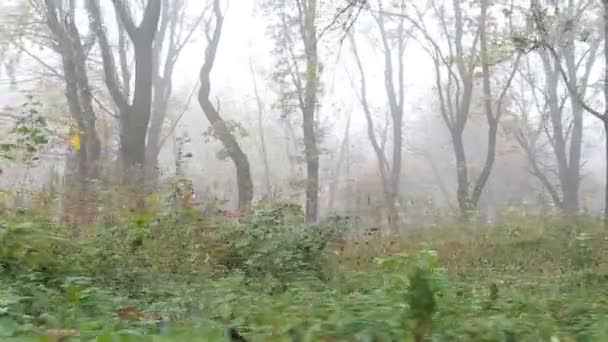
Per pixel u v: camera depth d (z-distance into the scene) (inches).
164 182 528.7
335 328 183.2
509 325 194.7
